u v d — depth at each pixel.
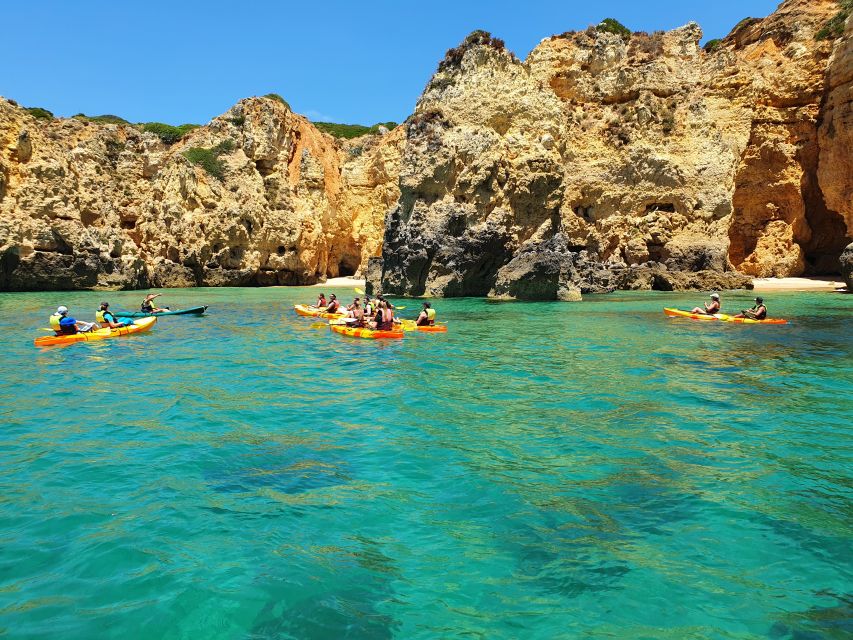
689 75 44.00
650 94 42.72
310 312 24.88
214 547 5.24
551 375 12.62
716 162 41.03
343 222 56.06
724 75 44.06
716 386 11.44
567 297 31.28
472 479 6.82
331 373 13.00
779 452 7.65
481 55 35.28
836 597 4.46
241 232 46.69
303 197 51.59
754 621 4.18
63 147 45.59
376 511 5.97
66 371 13.20
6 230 35.84
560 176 33.88
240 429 8.80
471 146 32.81
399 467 7.21
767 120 43.47
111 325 19.42
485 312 25.16
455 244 31.95
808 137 43.06
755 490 6.45
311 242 50.28
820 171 41.69
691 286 37.62
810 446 7.88
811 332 18.59
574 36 44.97
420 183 33.06
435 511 5.98
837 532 5.48
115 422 9.16
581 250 43.03
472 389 11.39
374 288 35.19
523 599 4.47
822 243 45.19
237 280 46.56
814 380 11.88
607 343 16.88
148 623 4.16
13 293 35.84
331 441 8.23
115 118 54.50
